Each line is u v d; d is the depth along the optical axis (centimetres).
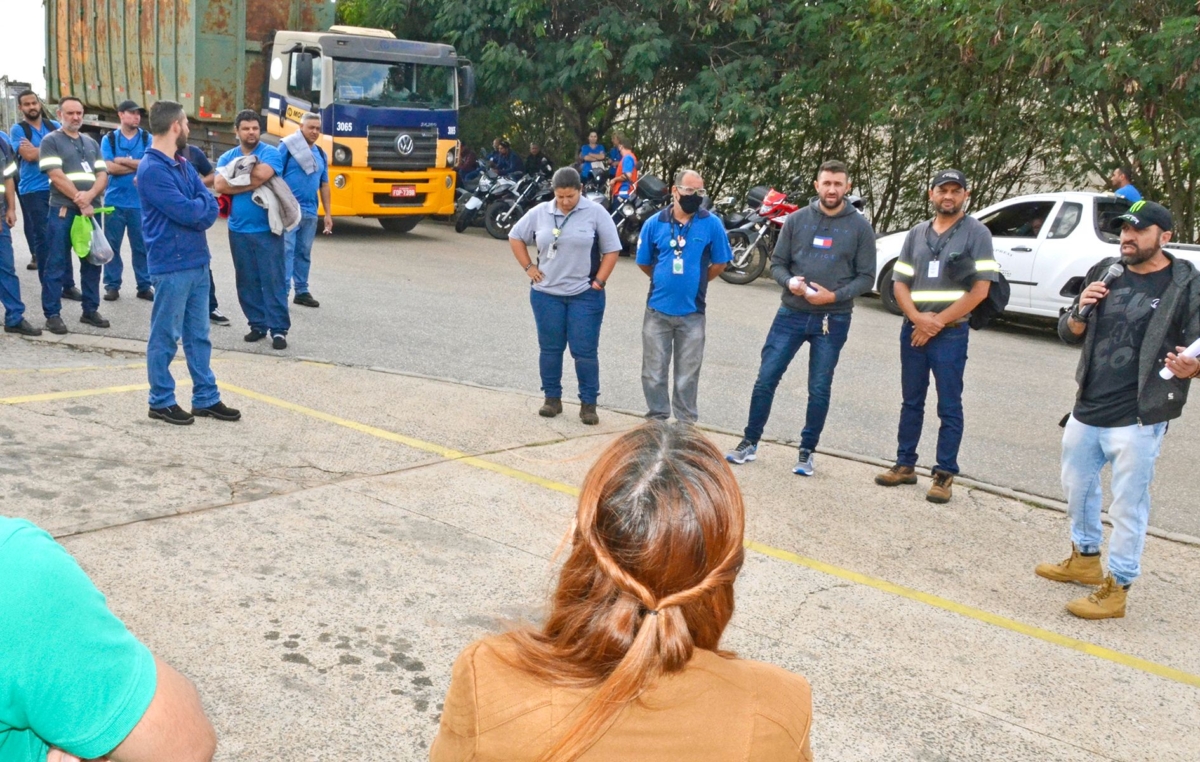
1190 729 367
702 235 638
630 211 1516
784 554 494
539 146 1912
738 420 734
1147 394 427
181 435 588
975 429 746
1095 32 1226
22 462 516
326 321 943
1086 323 458
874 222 1702
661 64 1725
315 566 432
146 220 582
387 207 1453
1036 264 1135
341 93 1389
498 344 904
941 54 1422
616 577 125
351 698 339
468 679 132
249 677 345
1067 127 1320
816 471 629
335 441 604
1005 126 1381
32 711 125
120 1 1650
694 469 132
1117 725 365
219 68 1539
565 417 699
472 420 672
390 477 551
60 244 805
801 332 608
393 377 764
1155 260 436
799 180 1633
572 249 662
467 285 1183
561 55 1655
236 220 809
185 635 366
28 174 863
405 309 1021
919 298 581
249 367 761
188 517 470
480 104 1866
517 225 680
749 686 131
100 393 656
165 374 602
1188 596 481
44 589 125
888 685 379
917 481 620
